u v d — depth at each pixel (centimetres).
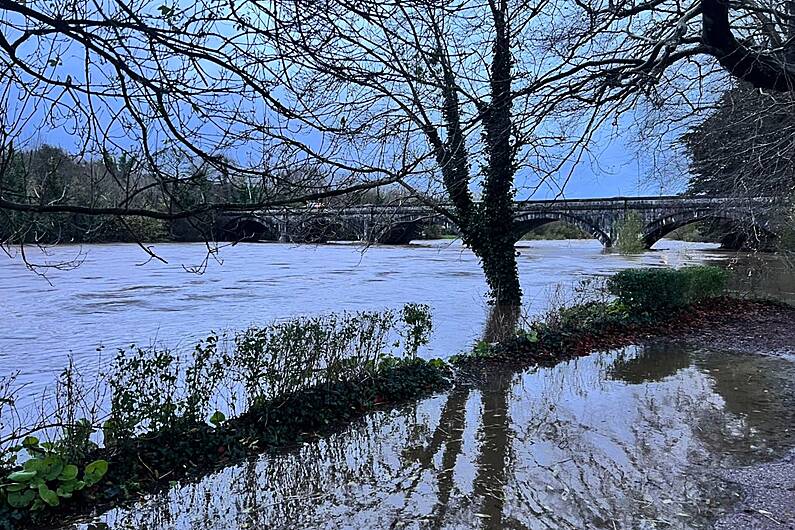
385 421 792
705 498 558
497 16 362
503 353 1135
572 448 689
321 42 254
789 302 1870
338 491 586
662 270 1606
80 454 580
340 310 1848
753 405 857
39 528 512
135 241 286
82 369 1141
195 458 645
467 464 647
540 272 3105
